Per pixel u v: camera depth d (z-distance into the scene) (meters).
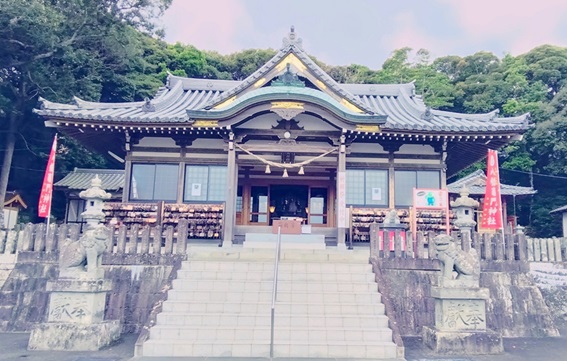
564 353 7.50
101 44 25.94
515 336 9.05
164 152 14.93
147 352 6.98
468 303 7.73
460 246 8.97
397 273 9.63
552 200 32.50
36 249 9.88
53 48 21.91
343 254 10.52
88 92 24.80
